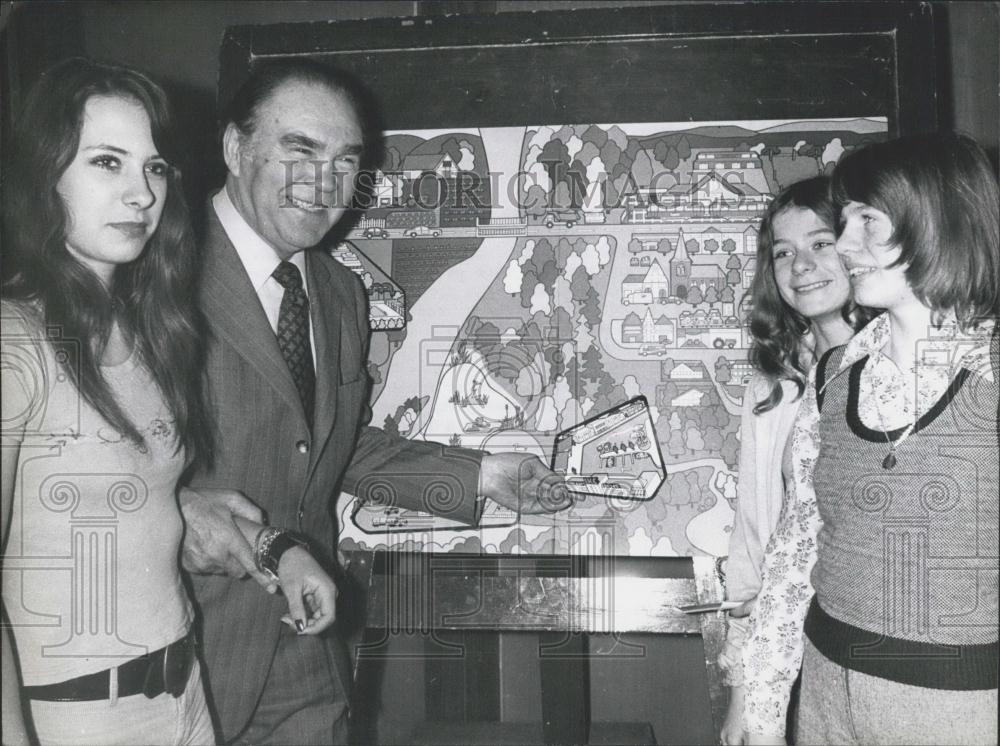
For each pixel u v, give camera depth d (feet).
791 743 5.18
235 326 4.70
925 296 3.55
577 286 5.58
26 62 6.45
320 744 5.07
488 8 6.49
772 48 5.50
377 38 5.64
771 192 5.49
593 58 5.58
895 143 3.77
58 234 3.68
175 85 6.95
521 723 6.35
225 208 5.04
